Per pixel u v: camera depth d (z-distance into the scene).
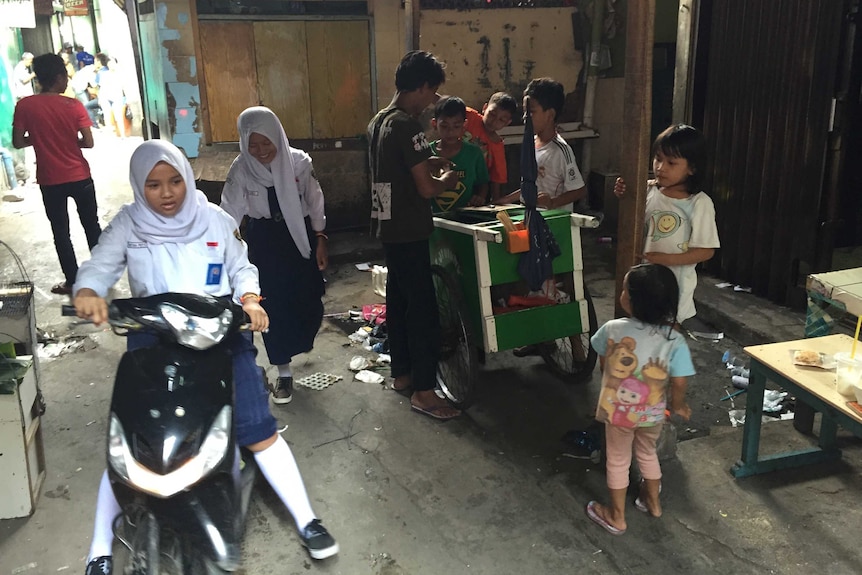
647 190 3.29
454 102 3.96
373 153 3.57
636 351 2.65
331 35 6.82
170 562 2.18
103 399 3.95
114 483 2.06
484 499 3.02
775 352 2.98
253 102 6.75
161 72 6.43
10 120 10.35
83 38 17.91
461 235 3.52
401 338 3.89
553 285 3.78
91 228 5.81
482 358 4.41
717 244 3.13
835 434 3.19
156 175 2.31
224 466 2.12
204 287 2.50
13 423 2.80
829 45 4.35
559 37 7.48
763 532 2.76
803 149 4.60
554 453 3.36
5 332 3.31
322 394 3.99
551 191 4.08
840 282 3.29
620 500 2.75
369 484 3.14
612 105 7.68
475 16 7.15
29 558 2.69
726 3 5.09
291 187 3.65
